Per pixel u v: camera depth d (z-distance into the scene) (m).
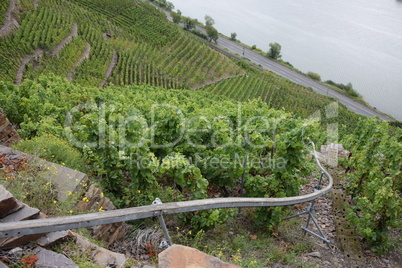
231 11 163.00
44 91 13.17
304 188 9.02
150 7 84.81
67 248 3.70
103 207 5.18
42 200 4.57
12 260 3.27
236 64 62.47
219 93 47.94
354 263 6.21
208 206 4.46
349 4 195.38
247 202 5.01
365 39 130.25
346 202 8.22
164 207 4.02
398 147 7.09
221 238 6.05
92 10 67.50
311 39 127.50
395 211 6.36
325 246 6.59
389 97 74.62
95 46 48.72
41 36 43.62
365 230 6.46
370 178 7.69
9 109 9.88
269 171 8.66
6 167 5.06
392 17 169.62
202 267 3.23
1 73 30.89
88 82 34.75
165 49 61.03
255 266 5.07
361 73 92.38
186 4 165.50
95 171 7.04
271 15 162.00
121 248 4.66
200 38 85.19
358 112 58.44
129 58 45.94
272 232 6.75
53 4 58.84
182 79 49.19
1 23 43.31
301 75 73.62
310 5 189.38
